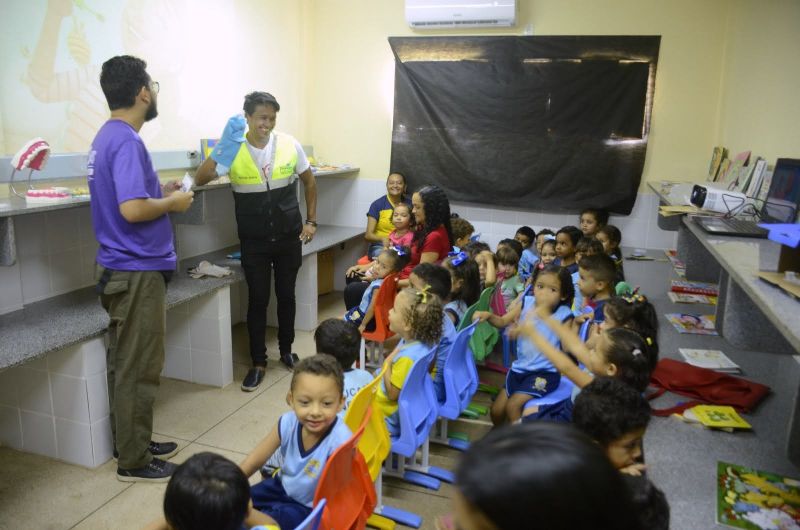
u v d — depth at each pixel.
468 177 4.93
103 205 2.29
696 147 4.48
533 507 0.55
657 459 1.52
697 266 3.43
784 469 1.48
